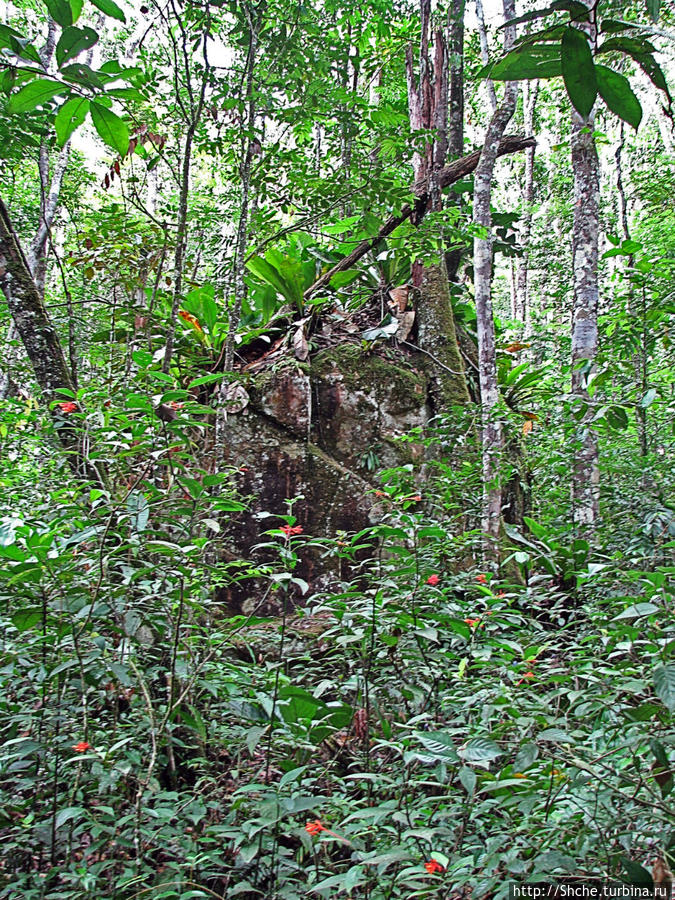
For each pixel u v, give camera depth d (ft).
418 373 17.71
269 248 17.72
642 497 12.16
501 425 14.90
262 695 6.79
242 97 13.21
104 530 6.46
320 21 16.74
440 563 10.70
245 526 14.61
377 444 16.34
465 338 21.79
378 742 6.18
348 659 8.60
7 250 11.46
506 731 5.74
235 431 15.21
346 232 18.80
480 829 5.97
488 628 7.62
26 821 5.82
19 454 12.26
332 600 7.39
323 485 15.34
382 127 15.31
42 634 6.31
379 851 5.45
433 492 14.52
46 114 11.66
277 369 16.06
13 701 7.01
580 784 4.91
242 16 13.71
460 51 25.64
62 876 5.39
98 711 7.63
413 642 8.26
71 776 6.45
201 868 6.22
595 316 15.33
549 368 21.03
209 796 7.46
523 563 8.89
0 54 7.19
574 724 6.48
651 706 4.66
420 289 19.27
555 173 42.09
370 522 15.07
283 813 5.58
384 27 22.58
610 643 6.28
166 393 6.57
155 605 7.30
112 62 6.23
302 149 15.49
